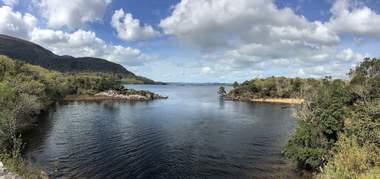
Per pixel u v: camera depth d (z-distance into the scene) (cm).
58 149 4978
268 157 4650
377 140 2842
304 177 3669
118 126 7512
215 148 5259
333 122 3691
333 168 2525
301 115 4509
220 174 3853
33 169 3528
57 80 15900
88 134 6362
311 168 3944
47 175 3553
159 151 5009
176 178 3706
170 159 4528
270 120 8894
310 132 3853
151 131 6862
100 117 9200
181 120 8800
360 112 3553
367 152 2441
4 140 4312
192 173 3891
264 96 18800
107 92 19512
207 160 4488
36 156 4491
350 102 4966
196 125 7856
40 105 8669
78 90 18825
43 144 5294
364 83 5528
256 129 7256
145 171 3953
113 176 3728
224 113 10812
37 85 9675
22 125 6438
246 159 4538
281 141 5856
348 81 7594
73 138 5909
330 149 3616
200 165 4238
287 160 4450
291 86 18475
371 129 3070
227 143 5666
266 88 19088
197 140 5922
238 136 6362
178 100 17775
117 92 19375
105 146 5291
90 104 13988
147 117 9419
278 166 4162
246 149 5178
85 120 8456
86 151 4906
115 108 12281
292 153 3912
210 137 6244
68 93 17988
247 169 4047
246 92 19612
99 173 3825
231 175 3812
